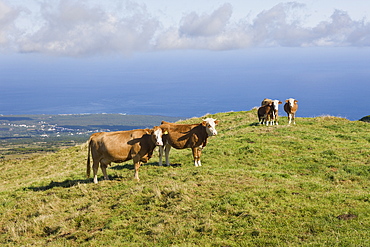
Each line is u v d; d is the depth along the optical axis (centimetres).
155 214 1210
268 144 2300
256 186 1363
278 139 2427
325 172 1669
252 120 3666
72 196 1580
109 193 1518
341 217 1022
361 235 900
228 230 1018
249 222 1051
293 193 1277
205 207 1185
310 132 2683
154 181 1570
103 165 1748
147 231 1085
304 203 1152
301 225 994
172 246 950
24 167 3070
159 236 1031
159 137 1648
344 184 1476
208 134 1839
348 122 3186
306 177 1605
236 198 1221
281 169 1766
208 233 1015
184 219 1125
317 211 1081
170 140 1883
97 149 1698
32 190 1842
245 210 1129
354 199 1173
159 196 1334
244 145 2288
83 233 1144
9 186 2250
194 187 1391
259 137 2512
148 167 1931
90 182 1764
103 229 1144
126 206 1312
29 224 1304
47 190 1752
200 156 2058
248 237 959
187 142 1864
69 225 1251
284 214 1078
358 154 1934
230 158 2025
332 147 2170
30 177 2614
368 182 1486
